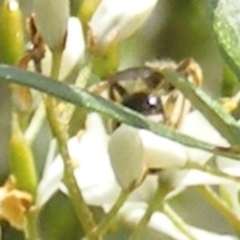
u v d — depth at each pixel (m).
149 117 0.09
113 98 0.10
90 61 0.10
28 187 0.10
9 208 0.10
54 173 0.10
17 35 0.10
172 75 0.09
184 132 0.10
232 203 0.11
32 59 0.10
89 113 0.10
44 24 0.09
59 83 0.08
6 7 0.10
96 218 0.11
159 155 0.10
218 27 0.08
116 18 0.10
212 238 0.11
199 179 0.10
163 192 0.10
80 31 0.10
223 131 0.09
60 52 0.09
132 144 0.10
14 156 0.10
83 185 0.11
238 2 0.08
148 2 0.10
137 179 0.10
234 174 0.10
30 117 0.10
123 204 0.10
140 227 0.10
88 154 0.11
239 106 0.11
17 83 0.08
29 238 0.10
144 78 0.10
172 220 0.11
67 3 0.09
